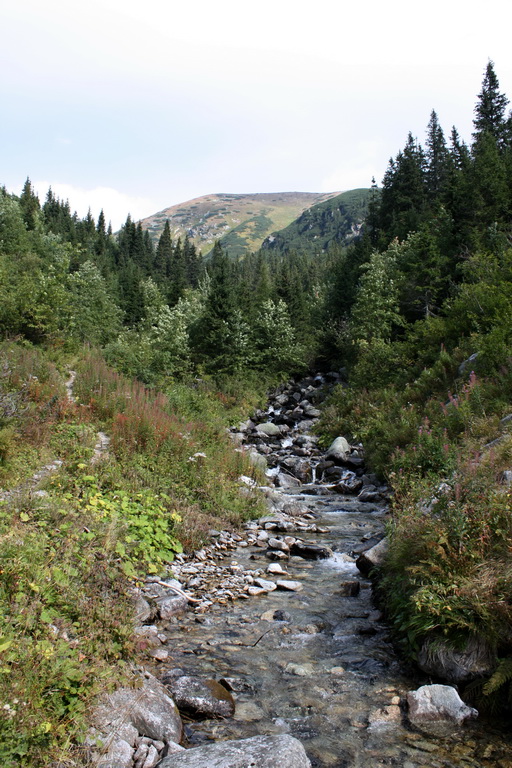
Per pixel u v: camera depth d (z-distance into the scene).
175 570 8.40
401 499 9.20
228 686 5.10
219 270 38.47
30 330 29.50
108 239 120.25
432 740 4.28
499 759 4.03
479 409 13.59
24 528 6.08
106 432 14.91
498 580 5.29
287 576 8.63
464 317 22.84
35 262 43.03
